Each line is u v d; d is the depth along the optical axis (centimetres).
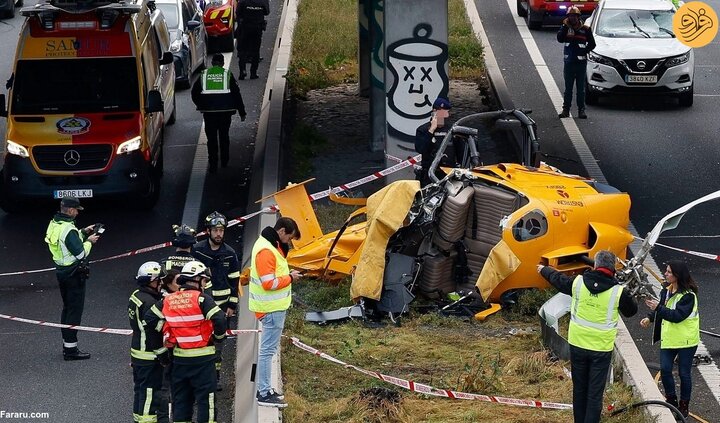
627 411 2673
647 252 3108
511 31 8294
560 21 8138
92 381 3119
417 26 4788
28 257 4250
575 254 3434
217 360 2997
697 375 3058
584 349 2542
